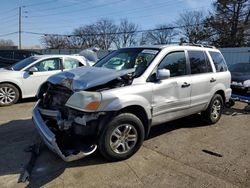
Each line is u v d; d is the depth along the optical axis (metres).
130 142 4.23
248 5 38.16
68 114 3.91
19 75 7.91
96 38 69.56
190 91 5.20
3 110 7.20
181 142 5.04
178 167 4.03
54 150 3.68
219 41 40.47
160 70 4.36
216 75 5.97
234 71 9.52
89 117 3.77
